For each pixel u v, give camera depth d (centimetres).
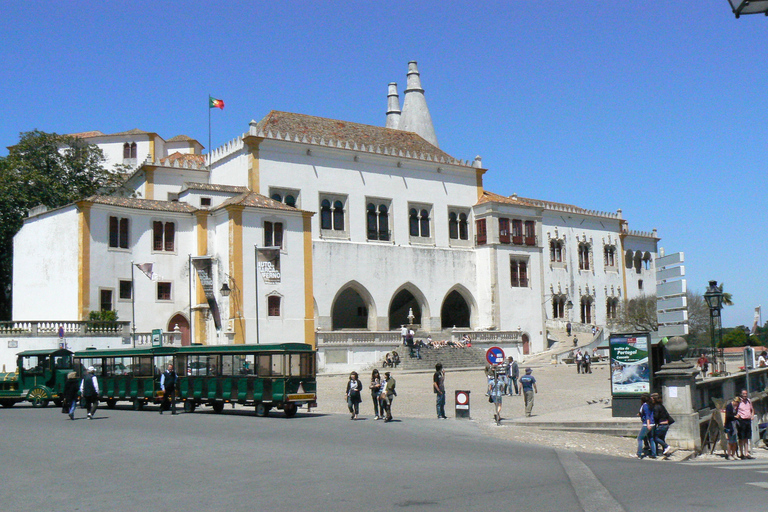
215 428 2695
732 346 8431
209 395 3372
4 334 4738
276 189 6662
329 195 6962
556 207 9112
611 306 9462
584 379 5197
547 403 3828
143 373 3544
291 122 7325
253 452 2083
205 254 5934
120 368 3644
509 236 7862
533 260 8044
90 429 2633
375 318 7075
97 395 3086
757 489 1648
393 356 6269
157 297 5816
